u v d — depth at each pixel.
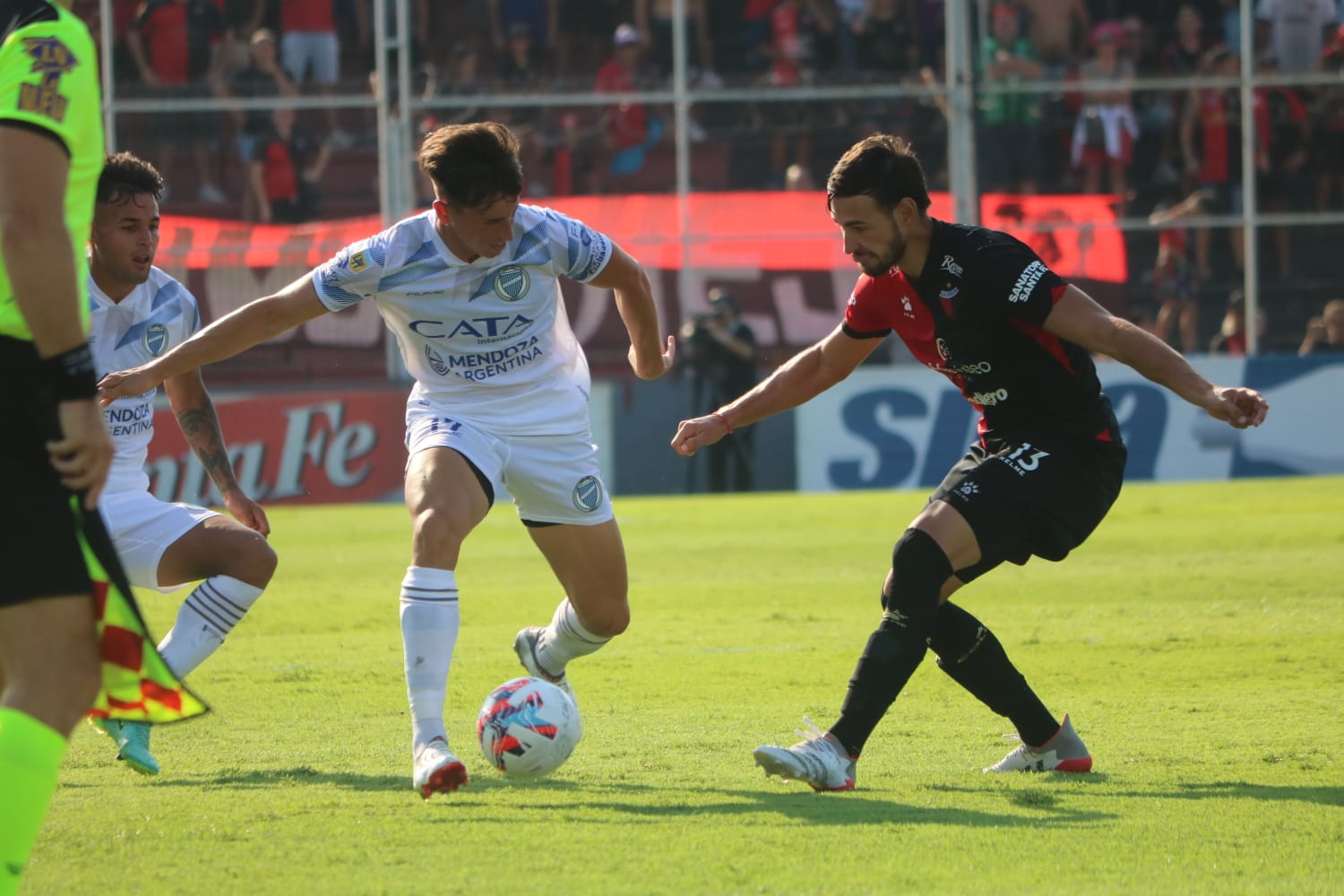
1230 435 61.12
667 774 16.14
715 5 67.75
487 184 14.95
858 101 65.31
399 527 53.50
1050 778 15.82
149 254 18.67
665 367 18.72
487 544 49.09
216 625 17.98
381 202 63.47
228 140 63.38
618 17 68.00
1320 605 30.61
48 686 10.18
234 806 14.56
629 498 61.44
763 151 65.50
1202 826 13.44
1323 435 61.16
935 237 15.52
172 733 19.12
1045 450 15.68
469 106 63.62
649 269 64.44
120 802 14.84
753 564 40.59
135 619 10.68
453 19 67.19
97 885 11.68
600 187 66.06
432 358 16.88
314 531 52.28
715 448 61.28
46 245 9.80
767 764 14.83
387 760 17.23
